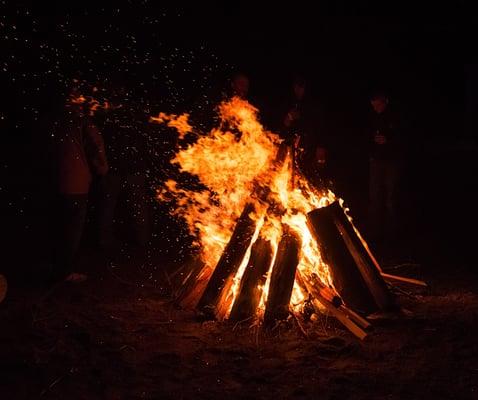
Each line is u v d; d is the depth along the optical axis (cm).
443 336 453
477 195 1130
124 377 388
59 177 570
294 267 496
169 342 447
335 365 406
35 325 479
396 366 402
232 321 480
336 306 478
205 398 360
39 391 368
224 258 518
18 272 628
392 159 819
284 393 365
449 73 1962
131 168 721
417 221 922
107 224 730
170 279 617
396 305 511
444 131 2062
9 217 891
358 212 991
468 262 685
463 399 355
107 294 567
